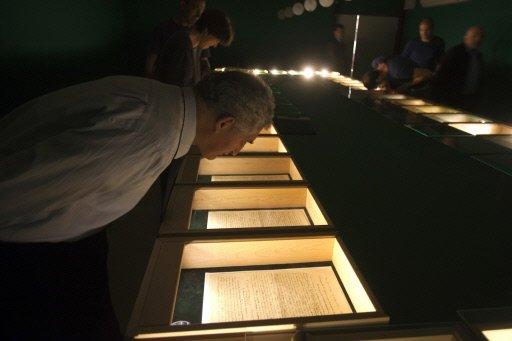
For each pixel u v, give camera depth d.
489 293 0.85
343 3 6.84
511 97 4.13
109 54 5.75
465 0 4.98
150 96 0.64
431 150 1.88
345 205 1.28
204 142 0.74
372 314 0.72
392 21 6.96
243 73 0.71
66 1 3.94
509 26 4.16
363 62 7.25
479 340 0.66
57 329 0.78
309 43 7.14
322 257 1.05
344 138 2.05
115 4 6.16
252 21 6.91
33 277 0.73
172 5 6.73
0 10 2.48
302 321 0.67
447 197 1.35
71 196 0.60
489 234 1.11
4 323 0.74
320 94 3.48
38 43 3.14
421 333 0.66
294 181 1.38
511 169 1.64
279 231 1.01
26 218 0.61
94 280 0.83
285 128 2.22
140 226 2.11
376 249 1.02
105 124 0.58
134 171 0.63
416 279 0.90
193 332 0.65
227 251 0.98
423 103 3.08
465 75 3.54
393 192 1.39
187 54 1.67
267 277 0.99
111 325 0.88
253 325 0.66
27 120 0.58
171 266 0.85
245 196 1.34
